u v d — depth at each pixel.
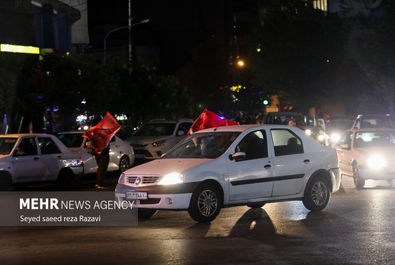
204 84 92.06
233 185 11.96
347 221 11.62
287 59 63.41
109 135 19.70
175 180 11.38
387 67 45.31
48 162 19.33
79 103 31.95
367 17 80.06
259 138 12.69
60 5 37.53
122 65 46.91
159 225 11.62
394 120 28.78
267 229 10.89
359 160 17.84
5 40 31.12
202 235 10.39
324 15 64.44
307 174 12.99
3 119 28.22
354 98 63.19
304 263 8.18
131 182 11.92
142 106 47.69
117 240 10.10
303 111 65.19
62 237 10.54
